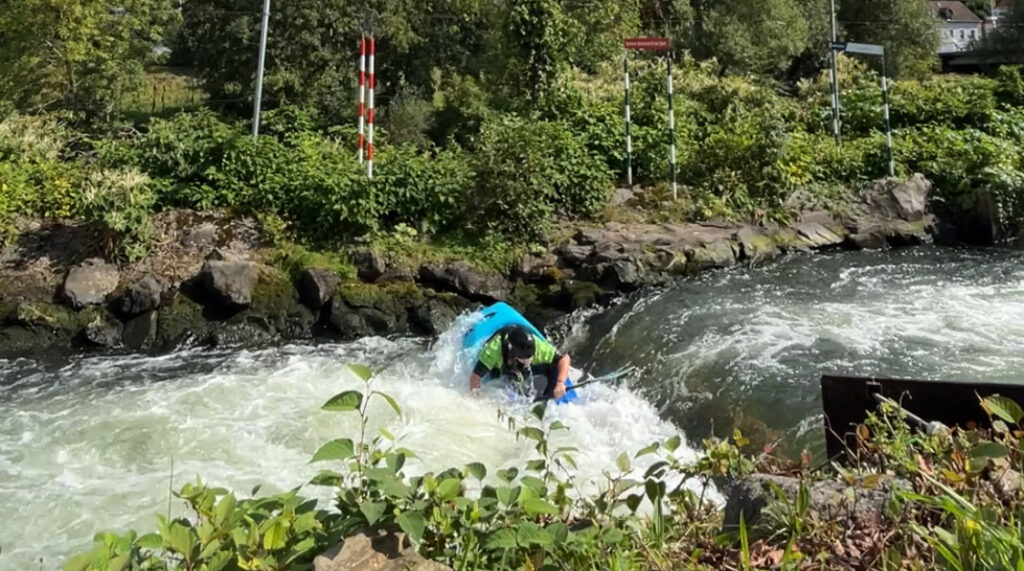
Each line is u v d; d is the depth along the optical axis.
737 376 6.59
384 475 2.49
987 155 12.19
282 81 18.31
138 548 2.40
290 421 6.70
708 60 20.47
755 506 2.95
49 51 16.89
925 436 3.20
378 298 9.27
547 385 6.96
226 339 8.86
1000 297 8.52
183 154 10.70
